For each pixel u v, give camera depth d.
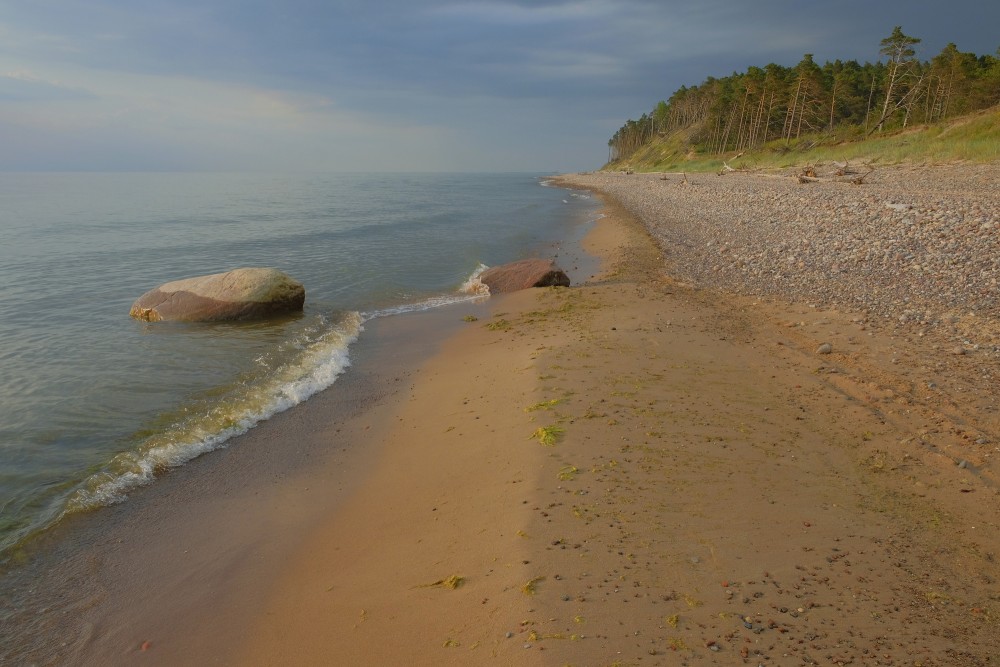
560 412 7.26
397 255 23.83
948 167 30.61
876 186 28.33
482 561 4.63
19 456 7.49
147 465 7.23
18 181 130.62
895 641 3.62
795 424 7.06
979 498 5.46
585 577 4.20
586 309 13.59
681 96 121.50
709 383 8.34
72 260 22.23
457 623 3.98
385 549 5.27
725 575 4.24
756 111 77.69
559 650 3.50
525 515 5.08
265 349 11.85
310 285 18.22
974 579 4.31
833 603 3.96
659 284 15.88
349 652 3.99
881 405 7.59
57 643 4.50
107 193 75.25
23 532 5.95
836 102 74.69
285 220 38.41
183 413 8.76
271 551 5.56
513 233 30.64
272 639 4.33
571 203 51.53
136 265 21.39
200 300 14.19
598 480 5.61
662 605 3.90
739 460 6.11
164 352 11.64
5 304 15.58
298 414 8.88
